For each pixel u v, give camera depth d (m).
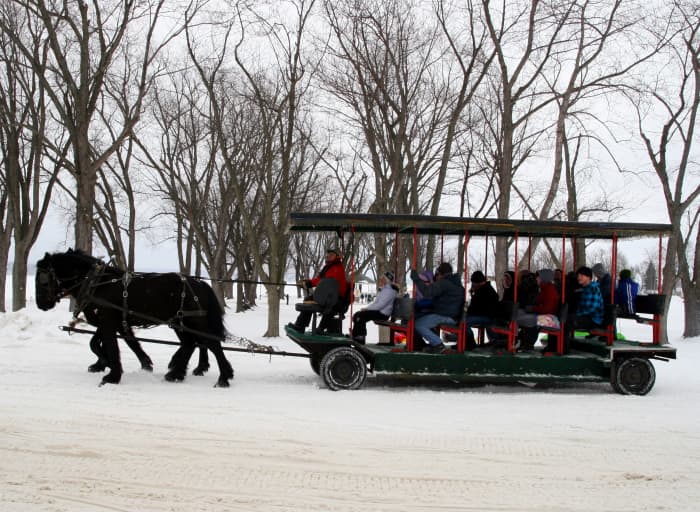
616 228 10.59
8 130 23.97
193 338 10.39
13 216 24.39
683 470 6.49
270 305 19.78
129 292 9.95
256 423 7.77
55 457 6.34
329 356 10.02
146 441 6.93
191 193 32.53
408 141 18.94
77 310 9.94
